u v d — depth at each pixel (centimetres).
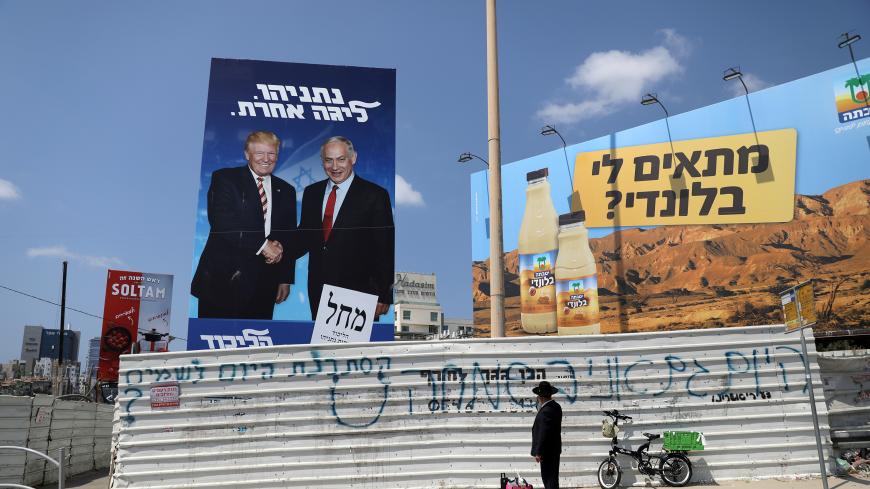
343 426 1195
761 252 2308
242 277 1855
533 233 2855
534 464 1159
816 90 2272
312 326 1845
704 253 2420
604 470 1124
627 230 2611
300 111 1958
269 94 1955
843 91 2216
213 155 1911
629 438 1158
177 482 1184
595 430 1164
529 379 1194
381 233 1916
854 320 2100
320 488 1173
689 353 1188
